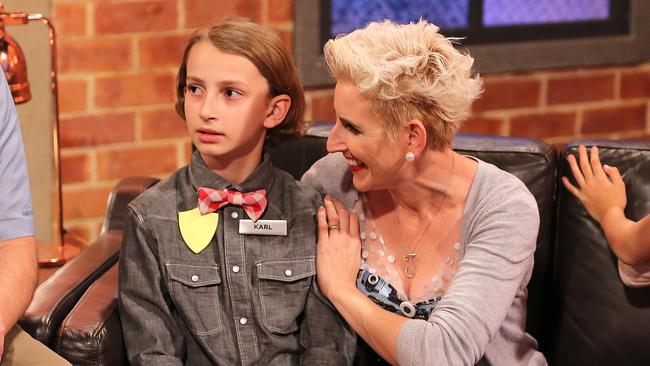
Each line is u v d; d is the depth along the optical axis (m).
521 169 2.22
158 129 3.41
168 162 3.46
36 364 1.87
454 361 1.84
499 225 1.92
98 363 1.94
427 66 1.87
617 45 3.93
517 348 2.05
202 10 3.36
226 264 2.02
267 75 1.98
